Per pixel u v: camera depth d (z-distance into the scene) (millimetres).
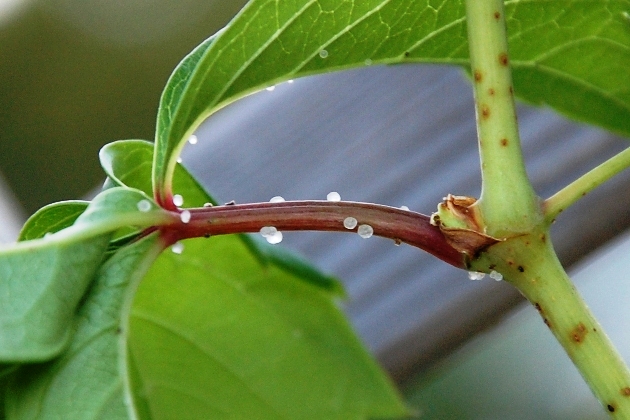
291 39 195
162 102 193
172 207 191
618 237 271
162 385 227
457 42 203
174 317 225
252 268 225
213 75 193
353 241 331
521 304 278
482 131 188
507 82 188
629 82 213
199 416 230
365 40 199
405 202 319
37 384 180
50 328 180
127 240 189
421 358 286
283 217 190
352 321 301
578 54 211
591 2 204
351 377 239
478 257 188
